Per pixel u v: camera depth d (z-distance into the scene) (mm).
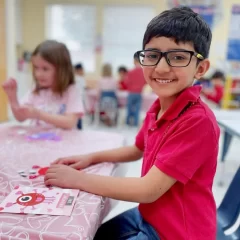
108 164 878
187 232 631
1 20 3734
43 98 1450
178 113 678
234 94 4352
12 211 564
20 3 5590
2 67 3842
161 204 658
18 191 652
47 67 1364
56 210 573
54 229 512
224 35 5160
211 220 674
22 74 5328
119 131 4109
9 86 1280
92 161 867
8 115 4039
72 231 508
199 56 681
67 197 626
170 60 667
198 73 716
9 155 915
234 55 4016
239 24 3889
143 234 684
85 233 507
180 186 652
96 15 5730
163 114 706
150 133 756
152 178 624
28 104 1458
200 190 670
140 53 723
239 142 3650
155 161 647
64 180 683
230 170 2582
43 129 1282
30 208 577
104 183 653
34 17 5715
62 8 5785
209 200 688
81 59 5988
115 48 5887
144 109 4477
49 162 864
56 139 1131
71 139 1145
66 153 960
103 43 5867
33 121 1420
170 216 641
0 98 3838
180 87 686
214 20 5078
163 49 668
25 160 875
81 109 1405
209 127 629
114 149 937
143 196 620
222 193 2045
